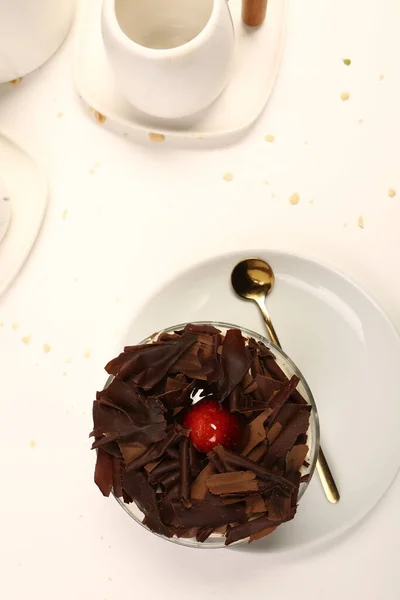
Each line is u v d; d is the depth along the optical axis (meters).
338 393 0.37
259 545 0.35
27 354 0.40
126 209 0.40
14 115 0.41
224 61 0.36
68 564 0.39
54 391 0.39
